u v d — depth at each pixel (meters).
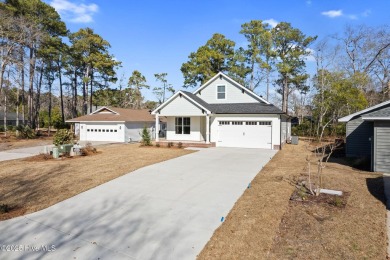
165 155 15.59
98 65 38.09
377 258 4.39
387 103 12.30
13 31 26.50
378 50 32.94
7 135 29.62
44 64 34.78
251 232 5.37
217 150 17.84
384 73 33.28
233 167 11.89
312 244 4.83
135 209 6.79
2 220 6.16
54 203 7.29
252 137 19.33
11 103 42.81
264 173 10.59
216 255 4.57
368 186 8.44
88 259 4.49
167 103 20.50
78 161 13.70
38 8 30.09
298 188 8.22
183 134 22.30
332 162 13.37
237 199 7.42
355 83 27.91
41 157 15.03
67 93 45.12
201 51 36.69
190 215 6.34
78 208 6.90
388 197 7.32
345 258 4.39
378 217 5.98
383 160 10.71
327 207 6.56
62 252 4.73
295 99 47.34
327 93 26.77
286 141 24.22
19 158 15.28
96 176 10.20
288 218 5.96
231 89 21.67
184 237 5.24
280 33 37.38
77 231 5.58
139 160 13.81
